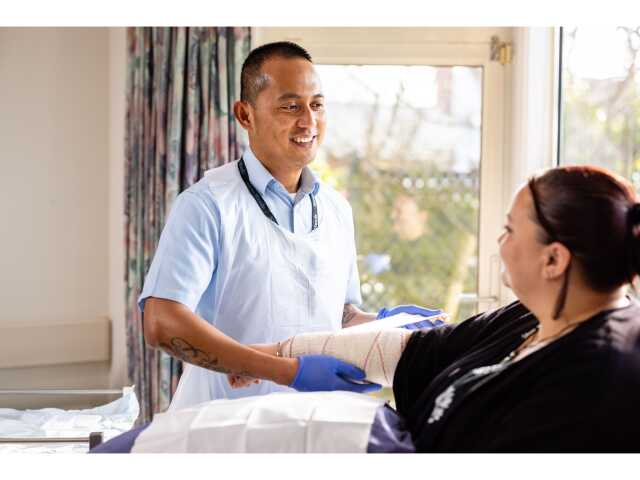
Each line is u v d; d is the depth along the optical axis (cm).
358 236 330
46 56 341
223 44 311
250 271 186
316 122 187
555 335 111
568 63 289
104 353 354
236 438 117
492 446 103
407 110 327
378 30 321
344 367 147
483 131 321
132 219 321
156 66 314
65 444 174
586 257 107
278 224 191
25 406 204
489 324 138
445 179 329
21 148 341
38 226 346
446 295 331
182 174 316
